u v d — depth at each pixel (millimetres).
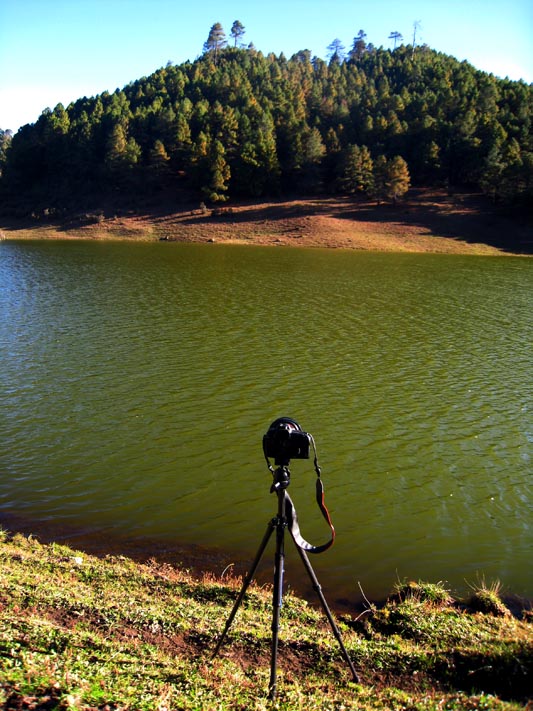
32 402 18625
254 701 5012
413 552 10773
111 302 38250
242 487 13383
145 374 21984
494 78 169500
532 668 5824
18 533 10969
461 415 18422
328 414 18250
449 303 40812
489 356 26000
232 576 9609
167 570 9539
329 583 9555
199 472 14102
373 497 13086
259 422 17391
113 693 4715
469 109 137375
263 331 30344
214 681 5398
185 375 21984
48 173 142500
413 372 23156
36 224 114250
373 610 8203
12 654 5195
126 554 10375
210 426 17000
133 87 181625
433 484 13766
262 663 6207
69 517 11836
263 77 176625
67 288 44406
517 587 9562
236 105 152250
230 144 129125
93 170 135500
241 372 22578
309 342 28078
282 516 5055
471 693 5605
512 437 16734
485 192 111188
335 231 96250
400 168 108188
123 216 114375
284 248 86188
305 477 14094
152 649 6156
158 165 125375
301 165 127250
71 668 5098
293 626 7359
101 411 18000
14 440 15664
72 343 26656
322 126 150375
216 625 6980
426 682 5953
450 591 9336
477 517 12258
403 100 152625
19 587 7555
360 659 6391
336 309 37594
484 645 6508
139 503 12523
